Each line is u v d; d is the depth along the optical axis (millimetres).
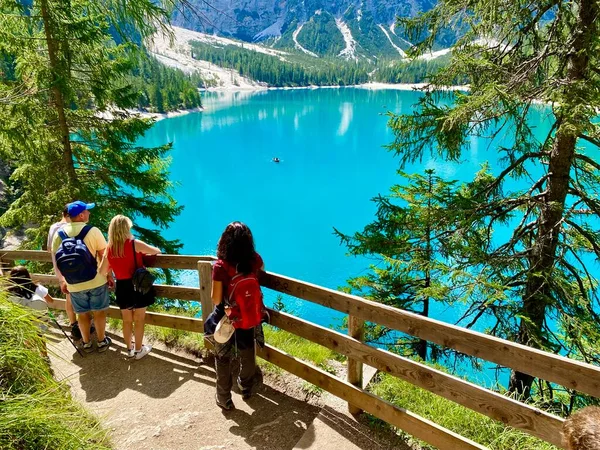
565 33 5297
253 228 36344
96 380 3842
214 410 3375
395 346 8984
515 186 29078
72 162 8586
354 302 2779
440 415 3221
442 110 5879
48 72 7410
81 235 3953
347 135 83062
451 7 5594
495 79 5555
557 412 4652
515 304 6121
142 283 3766
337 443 2883
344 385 3053
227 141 77438
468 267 6312
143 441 3082
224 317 3004
